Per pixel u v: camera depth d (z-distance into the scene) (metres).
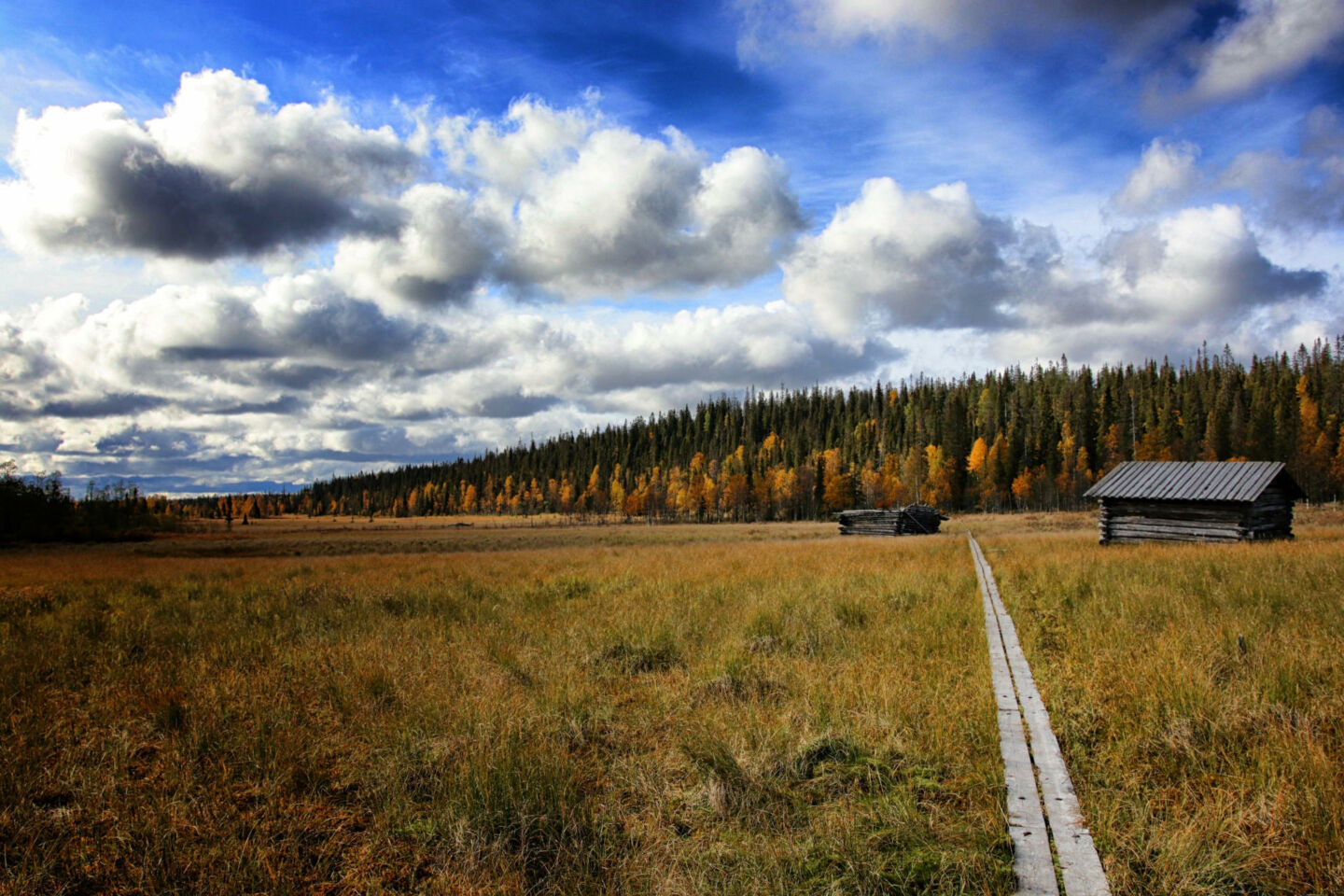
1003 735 4.63
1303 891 3.10
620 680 7.04
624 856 3.62
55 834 3.98
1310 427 76.56
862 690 5.90
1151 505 23.27
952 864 3.26
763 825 3.86
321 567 23.14
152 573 21.48
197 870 3.58
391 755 4.98
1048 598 10.59
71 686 7.18
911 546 25.30
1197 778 4.12
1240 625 7.37
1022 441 97.00
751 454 132.50
